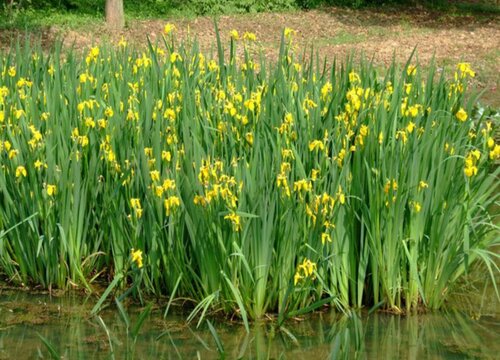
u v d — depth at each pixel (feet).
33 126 23.06
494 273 23.59
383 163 20.63
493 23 75.51
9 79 27.12
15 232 22.38
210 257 20.18
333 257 20.88
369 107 23.04
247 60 26.76
